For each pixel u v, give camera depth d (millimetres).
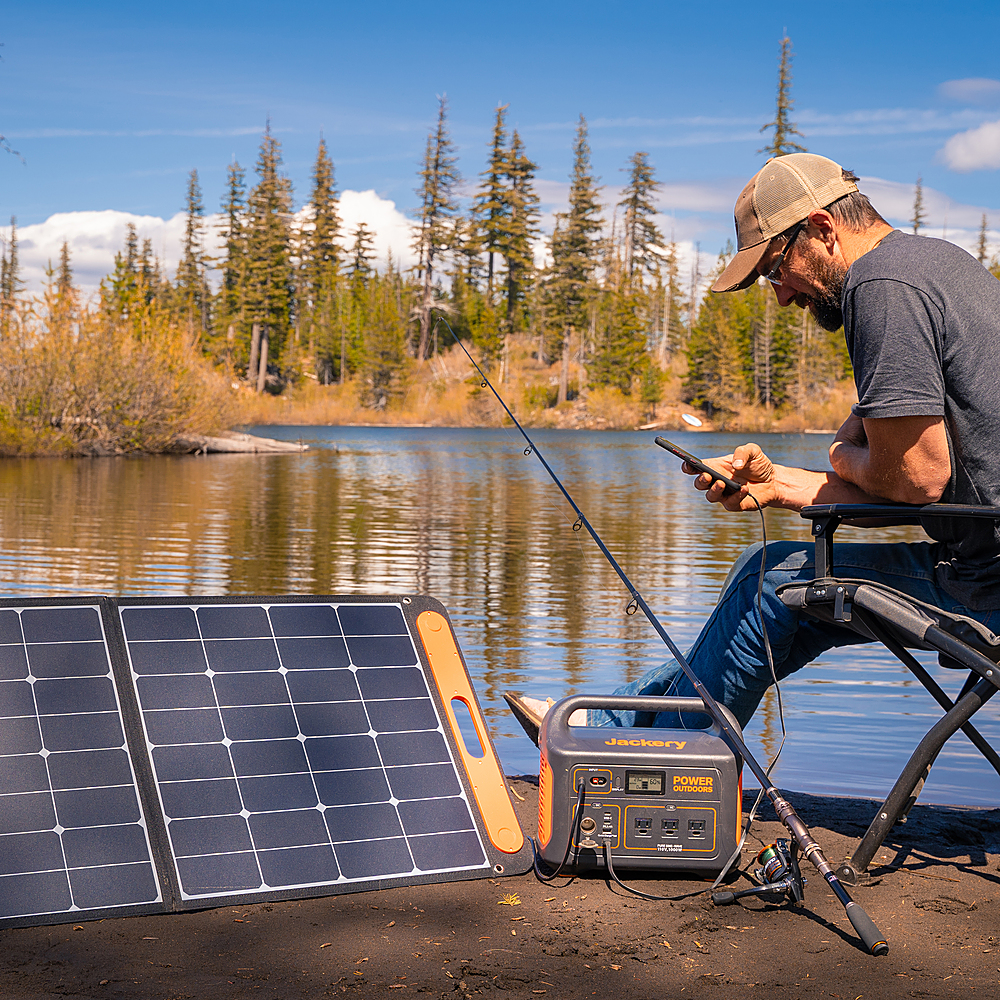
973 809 2803
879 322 2031
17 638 2008
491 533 11711
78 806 1879
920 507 2020
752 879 2094
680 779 2076
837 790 3375
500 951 1749
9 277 67125
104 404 27219
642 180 75062
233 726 2051
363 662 2242
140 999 1544
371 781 2098
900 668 5496
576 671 5297
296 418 68500
